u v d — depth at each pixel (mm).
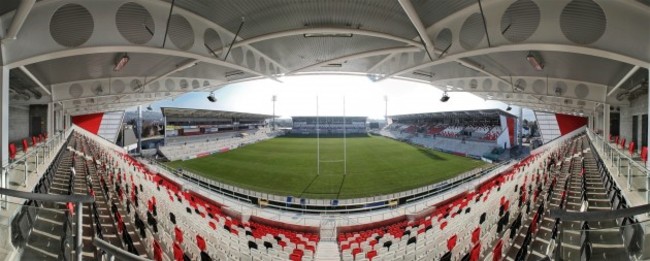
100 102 27438
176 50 9258
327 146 54219
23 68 11492
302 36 13266
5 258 3865
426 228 11211
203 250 10000
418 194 19953
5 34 6879
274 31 11180
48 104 19750
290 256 9977
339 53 16016
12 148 10625
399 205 17375
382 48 14000
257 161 38719
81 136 39250
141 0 8352
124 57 12273
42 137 19312
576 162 21297
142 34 8633
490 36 8828
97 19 7945
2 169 7246
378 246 10516
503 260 10914
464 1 8625
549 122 46031
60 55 7770
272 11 9742
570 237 3574
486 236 11438
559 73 15836
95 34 7984
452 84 23266
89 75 16469
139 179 15078
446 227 11094
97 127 44531
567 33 7785
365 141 63688
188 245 10625
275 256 10055
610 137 21938
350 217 14875
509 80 17250
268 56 16016
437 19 9734
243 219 12984
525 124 61438
